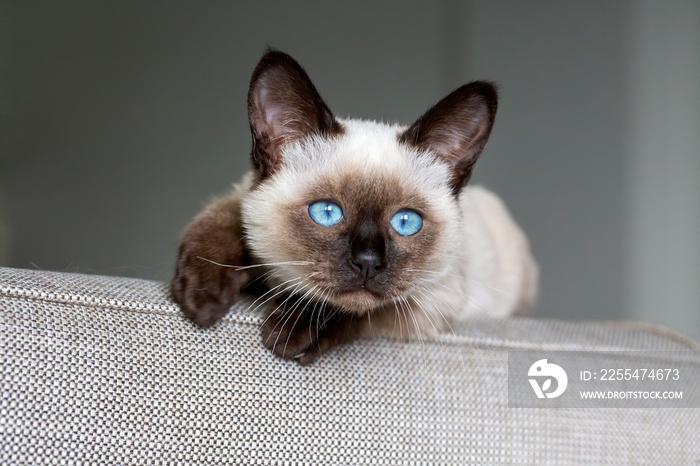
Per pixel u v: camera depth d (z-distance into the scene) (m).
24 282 0.38
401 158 0.44
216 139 0.85
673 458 0.42
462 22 0.88
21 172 0.83
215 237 0.43
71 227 0.83
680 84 0.89
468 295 0.49
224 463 0.38
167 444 0.37
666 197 0.90
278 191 0.43
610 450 0.41
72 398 0.37
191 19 0.84
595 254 0.89
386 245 0.42
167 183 0.84
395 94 0.86
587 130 0.89
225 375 0.38
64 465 0.36
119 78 0.84
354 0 0.86
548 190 0.89
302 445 0.39
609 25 0.89
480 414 0.41
